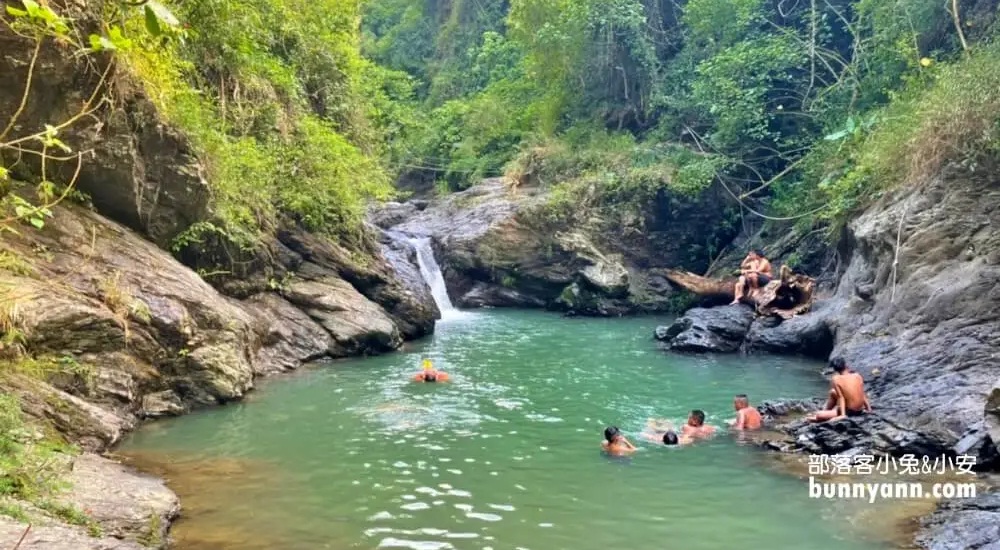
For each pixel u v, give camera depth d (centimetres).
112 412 951
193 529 661
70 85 1037
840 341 1426
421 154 3572
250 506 720
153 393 1051
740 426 1020
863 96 2070
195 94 1368
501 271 2453
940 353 1130
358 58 2495
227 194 1352
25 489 618
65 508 614
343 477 809
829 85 2248
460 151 3347
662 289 2405
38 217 692
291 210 1619
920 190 1398
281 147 1650
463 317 2219
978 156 1316
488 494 764
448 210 2764
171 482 783
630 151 2639
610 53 2842
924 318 1237
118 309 1012
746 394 1237
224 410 1086
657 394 1233
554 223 2456
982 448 810
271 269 1498
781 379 1351
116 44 507
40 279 955
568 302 2334
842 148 1856
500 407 1133
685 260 2538
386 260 1927
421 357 1538
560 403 1164
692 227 2531
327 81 2109
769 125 2427
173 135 1207
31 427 748
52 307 926
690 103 2584
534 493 768
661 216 2539
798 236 2098
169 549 616
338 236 1748
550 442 954
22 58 978
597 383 1315
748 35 2545
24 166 1038
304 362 1413
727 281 2230
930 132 1402
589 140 2830
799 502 739
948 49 1930
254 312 1391
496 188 2836
